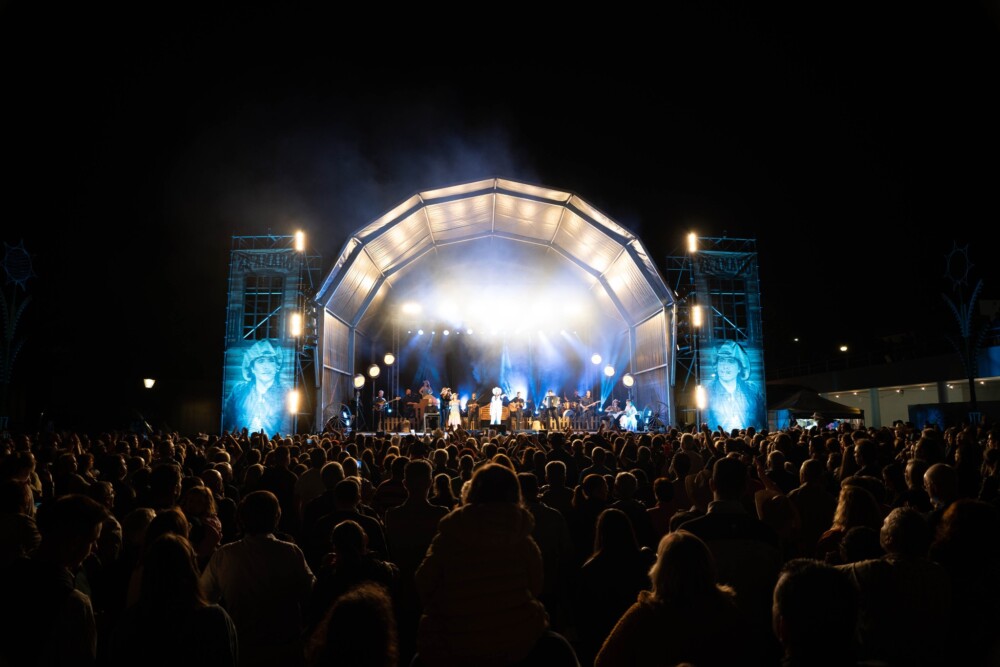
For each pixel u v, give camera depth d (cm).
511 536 295
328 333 2698
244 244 2673
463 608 281
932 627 331
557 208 2722
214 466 800
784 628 245
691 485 658
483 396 3822
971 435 1180
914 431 1360
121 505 629
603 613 416
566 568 551
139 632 282
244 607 397
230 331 2570
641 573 420
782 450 962
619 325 3456
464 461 834
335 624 197
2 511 380
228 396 2527
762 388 2697
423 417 3173
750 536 422
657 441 1262
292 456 1151
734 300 2747
